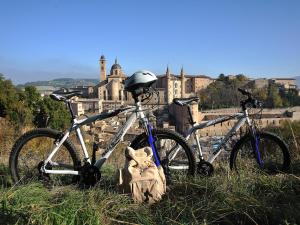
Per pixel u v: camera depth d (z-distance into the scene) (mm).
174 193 2270
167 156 2502
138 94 2430
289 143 3396
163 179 2281
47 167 2500
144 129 2453
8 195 2090
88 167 2406
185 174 2498
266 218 1850
